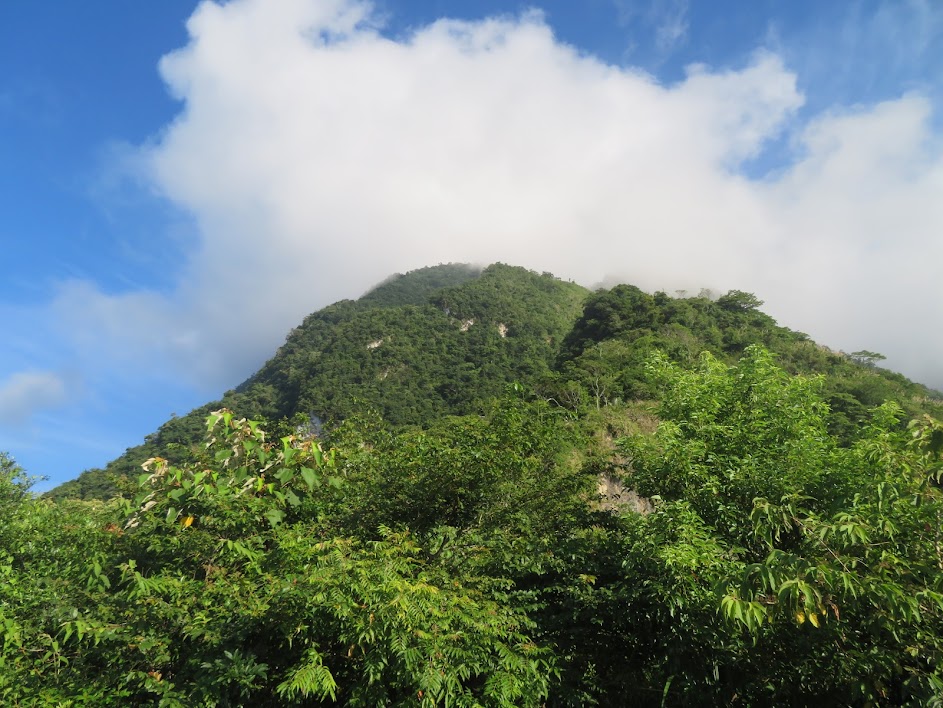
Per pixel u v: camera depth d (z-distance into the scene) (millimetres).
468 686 4582
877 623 3707
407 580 4391
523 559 6164
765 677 4684
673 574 4871
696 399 7605
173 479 5809
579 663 5566
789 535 5645
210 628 4391
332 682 3900
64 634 4488
